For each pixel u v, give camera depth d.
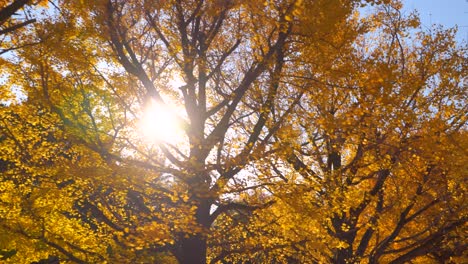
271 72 8.54
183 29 8.41
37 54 7.31
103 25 7.47
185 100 9.00
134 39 8.40
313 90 8.98
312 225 9.02
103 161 7.93
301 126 9.45
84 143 7.76
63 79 7.78
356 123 8.78
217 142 8.23
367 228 11.86
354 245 13.46
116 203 9.30
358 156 10.20
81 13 7.41
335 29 7.37
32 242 8.45
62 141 8.24
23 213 8.42
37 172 8.09
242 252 9.20
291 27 7.23
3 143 8.12
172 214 8.32
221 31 9.07
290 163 10.35
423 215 12.52
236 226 9.66
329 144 10.48
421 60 10.75
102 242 9.20
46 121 8.00
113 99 7.97
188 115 8.88
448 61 10.35
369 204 11.98
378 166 10.05
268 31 8.28
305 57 8.07
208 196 7.67
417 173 10.57
